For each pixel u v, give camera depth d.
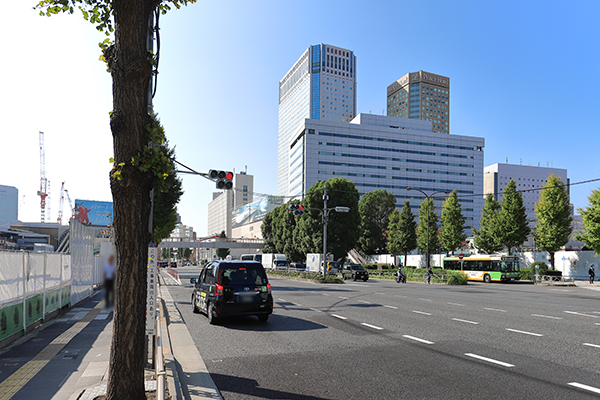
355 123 134.12
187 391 5.26
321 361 6.84
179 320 11.80
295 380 5.75
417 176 129.50
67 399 4.80
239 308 10.95
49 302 11.93
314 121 122.00
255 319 12.20
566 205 39.72
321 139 122.12
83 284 18.31
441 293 22.41
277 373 6.12
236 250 137.88
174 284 31.02
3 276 8.04
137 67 4.12
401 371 6.14
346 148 123.88
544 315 12.70
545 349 7.61
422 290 25.14
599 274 36.84
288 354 7.41
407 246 61.50
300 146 125.69
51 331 9.85
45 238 59.25
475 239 52.56
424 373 6.02
